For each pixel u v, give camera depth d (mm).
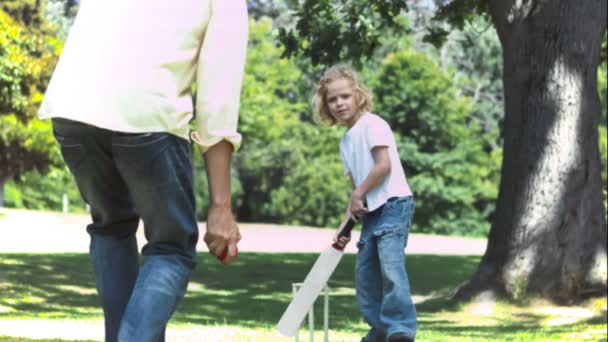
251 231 48344
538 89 20859
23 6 41844
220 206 4234
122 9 4164
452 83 73125
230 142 4223
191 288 24062
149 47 4094
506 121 21344
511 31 21250
